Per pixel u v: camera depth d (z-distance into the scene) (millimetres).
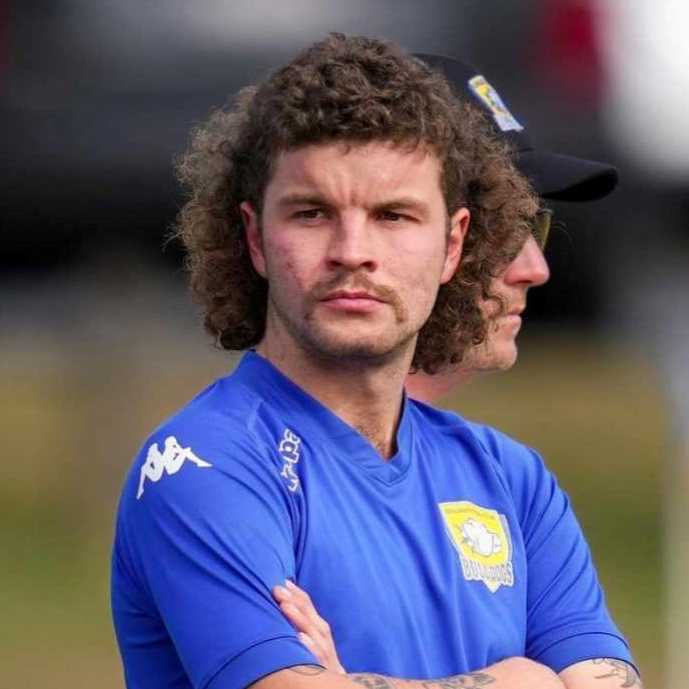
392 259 12133
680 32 29047
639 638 29469
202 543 11883
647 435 38469
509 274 14859
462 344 13828
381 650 11898
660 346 28406
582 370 38375
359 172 12062
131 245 28734
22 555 31984
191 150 15375
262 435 12242
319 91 12148
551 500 13445
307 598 11836
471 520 12727
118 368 30297
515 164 15203
